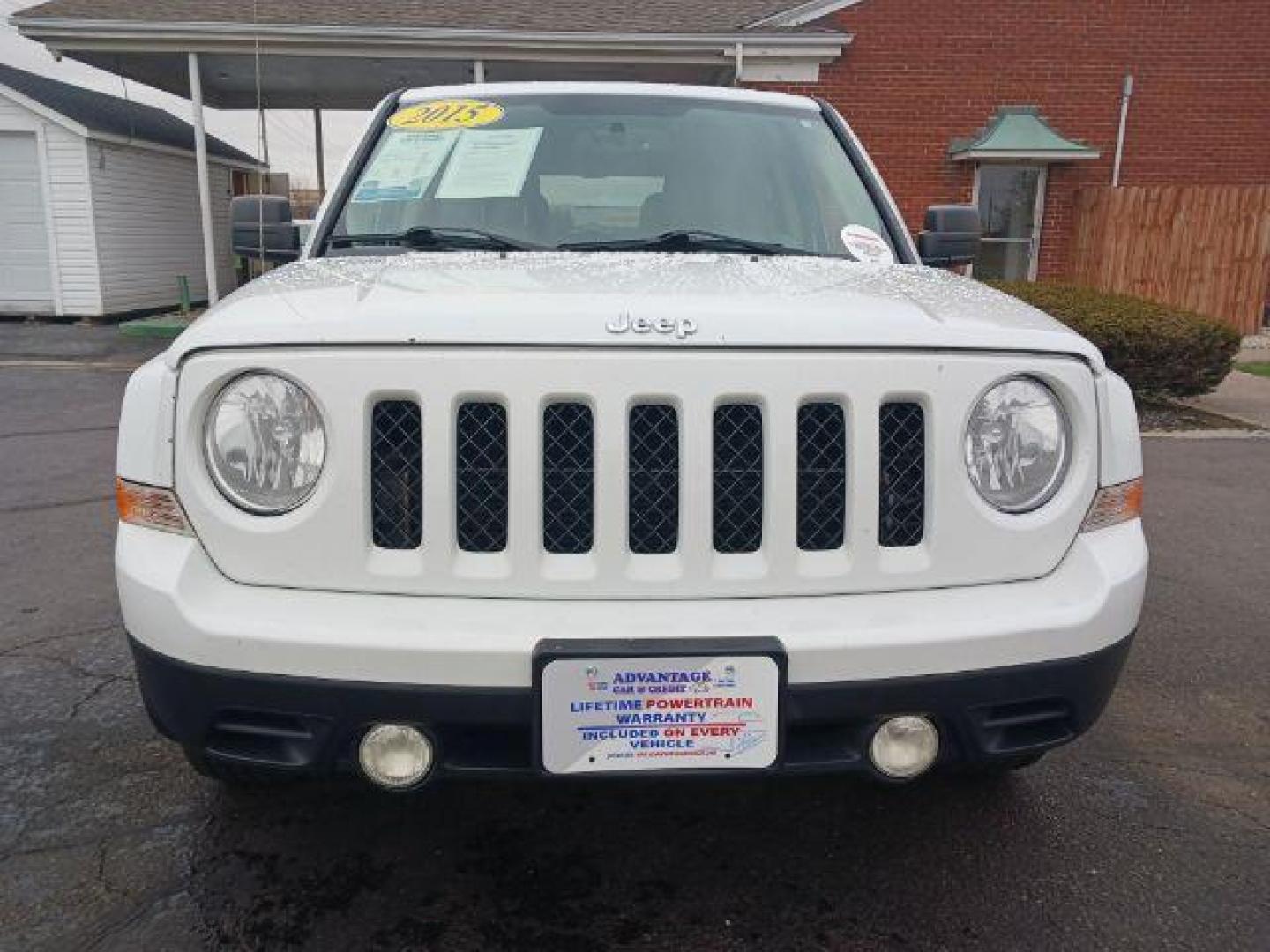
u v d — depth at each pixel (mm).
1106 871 2477
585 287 2254
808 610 2004
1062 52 13430
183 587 1977
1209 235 12758
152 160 17391
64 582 4504
